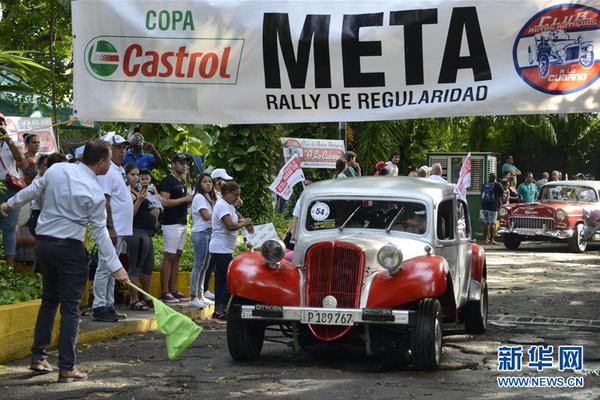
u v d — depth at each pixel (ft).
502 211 111.34
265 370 37.35
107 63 44.45
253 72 44.04
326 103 43.73
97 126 81.00
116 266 34.71
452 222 44.29
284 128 107.96
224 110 44.27
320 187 43.27
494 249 111.24
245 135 95.30
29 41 67.36
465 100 42.57
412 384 34.55
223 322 50.75
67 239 34.60
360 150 125.80
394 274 37.32
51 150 59.26
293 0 43.62
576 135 182.09
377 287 37.29
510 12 42.01
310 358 40.42
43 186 35.01
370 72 43.19
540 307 57.62
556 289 67.62
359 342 40.50
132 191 51.65
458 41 42.47
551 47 41.86
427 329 36.63
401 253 36.78
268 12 43.70
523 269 83.56
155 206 52.06
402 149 140.87
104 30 44.37
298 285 38.24
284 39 43.62
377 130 125.18
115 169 47.88
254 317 37.58
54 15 64.39
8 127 58.59
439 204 42.45
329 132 111.55
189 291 59.21
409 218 41.65
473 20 42.27
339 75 43.47
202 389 33.63
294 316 37.19
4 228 51.75
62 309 34.88
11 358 39.06
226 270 50.80
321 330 37.73
